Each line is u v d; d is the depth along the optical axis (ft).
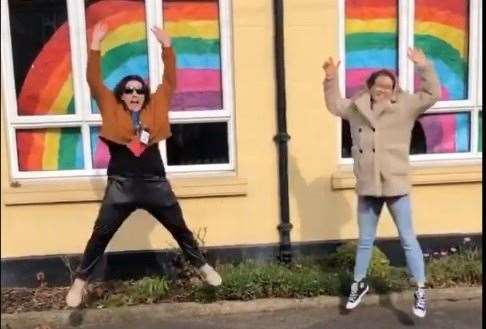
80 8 17.47
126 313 15.84
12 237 17.70
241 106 17.76
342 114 14.94
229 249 18.11
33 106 17.78
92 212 17.81
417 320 15.42
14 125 17.70
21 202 17.46
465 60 18.75
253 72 17.67
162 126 14.71
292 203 18.17
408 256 14.73
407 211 14.69
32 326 15.62
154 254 17.94
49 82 17.76
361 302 16.21
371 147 14.48
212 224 18.07
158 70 17.78
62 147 18.03
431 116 18.85
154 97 14.80
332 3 17.61
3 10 17.26
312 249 18.30
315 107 17.89
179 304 16.03
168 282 16.89
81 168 18.13
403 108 14.38
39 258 17.75
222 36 17.76
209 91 18.08
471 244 18.67
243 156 17.93
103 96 14.48
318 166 18.11
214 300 16.22
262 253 18.21
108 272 17.90
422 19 18.43
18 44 17.54
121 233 17.90
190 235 15.31
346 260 17.52
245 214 18.12
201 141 18.20
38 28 17.54
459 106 18.75
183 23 17.80
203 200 17.97
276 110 17.79
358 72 18.40
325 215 18.26
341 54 18.13
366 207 14.99
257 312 16.06
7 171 17.51
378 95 14.44
